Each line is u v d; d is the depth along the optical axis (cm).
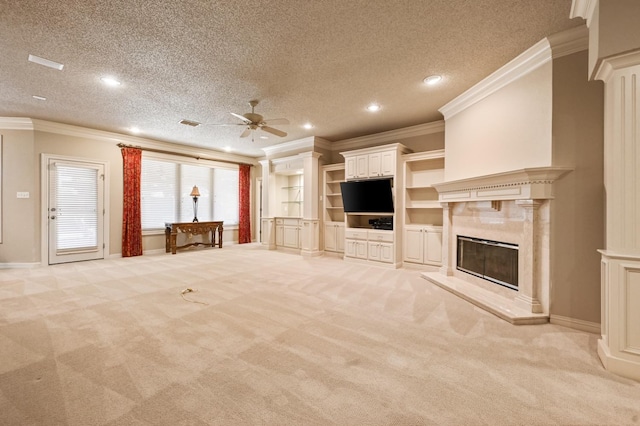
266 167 768
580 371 192
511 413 152
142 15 234
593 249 255
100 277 446
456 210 426
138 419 147
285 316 287
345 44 277
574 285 263
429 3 222
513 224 315
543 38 267
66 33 258
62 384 176
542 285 282
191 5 222
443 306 319
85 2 217
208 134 620
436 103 429
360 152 575
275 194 782
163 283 411
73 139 559
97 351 216
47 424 144
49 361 202
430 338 240
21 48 282
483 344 230
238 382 179
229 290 377
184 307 312
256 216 917
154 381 179
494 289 345
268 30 255
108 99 414
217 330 254
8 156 507
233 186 867
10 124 502
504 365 199
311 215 652
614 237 195
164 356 209
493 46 281
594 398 165
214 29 254
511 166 317
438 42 274
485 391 171
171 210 730
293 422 146
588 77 237
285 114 482
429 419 148
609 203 199
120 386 174
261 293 365
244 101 422
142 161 674
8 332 247
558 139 268
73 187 561
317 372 190
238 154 853
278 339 237
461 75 340
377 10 230
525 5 225
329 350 219
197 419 147
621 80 190
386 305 321
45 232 528
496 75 329
